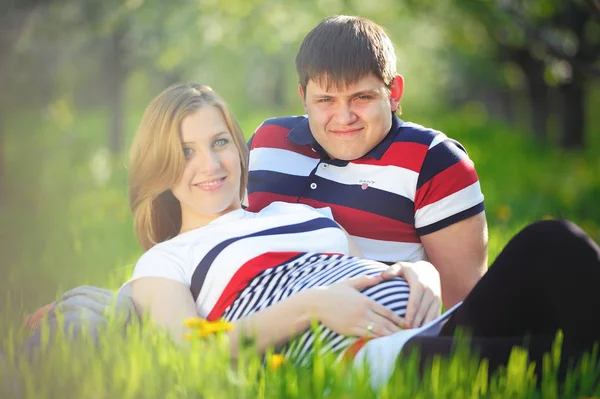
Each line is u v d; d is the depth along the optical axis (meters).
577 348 3.06
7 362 3.36
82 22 14.94
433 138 4.54
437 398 2.90
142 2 14.30
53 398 3.03
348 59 4.29
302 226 4.07
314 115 4.48
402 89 4.59
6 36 11.48
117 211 11.40
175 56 15.41
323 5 15.49
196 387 2.99
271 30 14.87
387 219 4.50
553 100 32.41
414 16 17.47
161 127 4.06
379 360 3.24
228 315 3.78
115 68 20.23
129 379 3.04
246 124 29.22
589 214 12.16
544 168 20.16
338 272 3.74
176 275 3.85
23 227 9.57
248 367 3.25
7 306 4.30
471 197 4.50
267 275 3.81
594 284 3.02
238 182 4.21
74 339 3.50
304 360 3.40
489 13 15.35
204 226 4.09
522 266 3.18
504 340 3.15
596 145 27.09
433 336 3.29
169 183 4.11
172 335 3.59
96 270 6.33
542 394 2.93
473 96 53.50
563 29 17.05
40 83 18.66
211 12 13.97
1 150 13.48
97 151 19.08
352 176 4.55
